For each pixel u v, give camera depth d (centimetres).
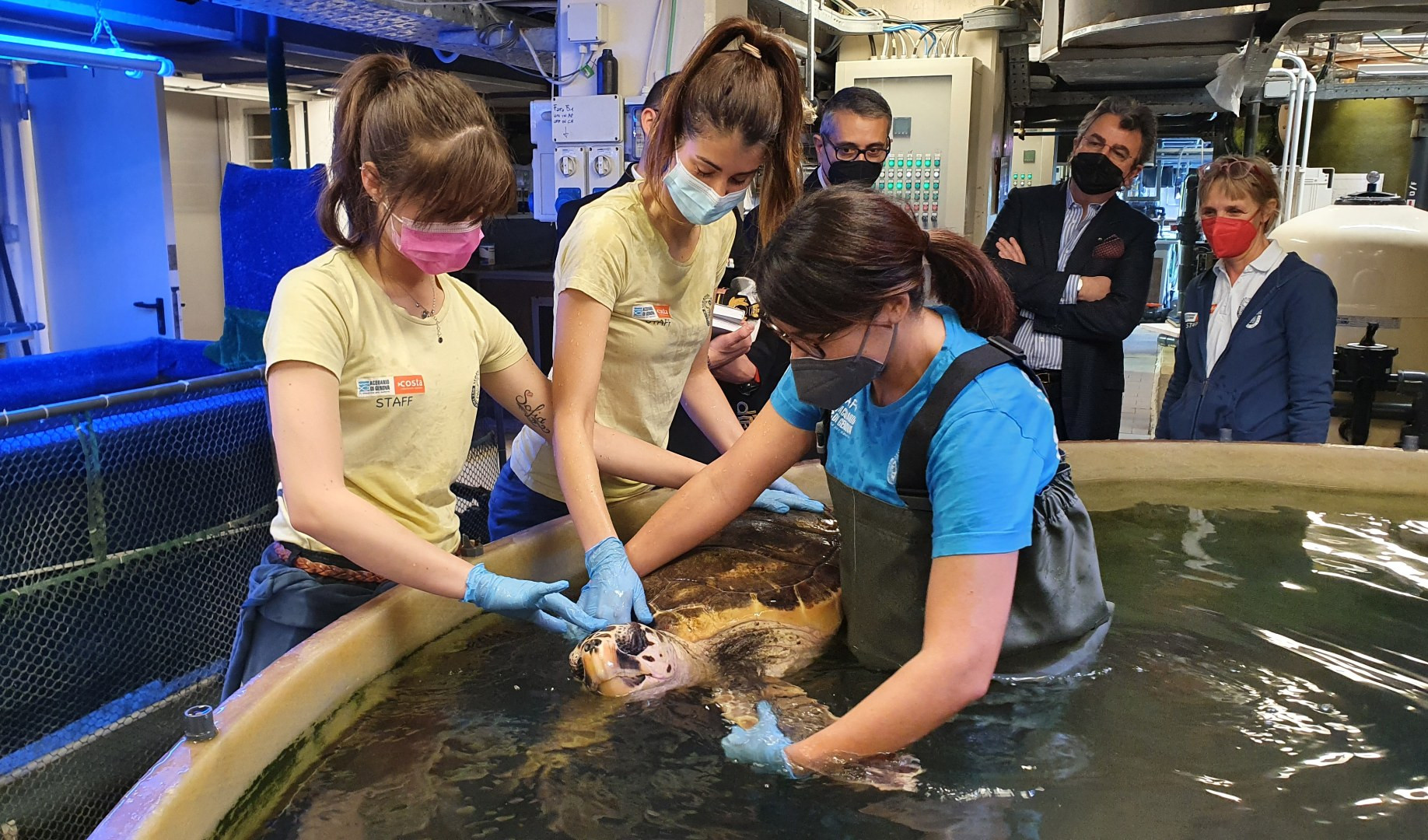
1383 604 163
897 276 111
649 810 107
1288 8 260
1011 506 117
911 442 124
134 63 340
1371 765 117
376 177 121
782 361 260
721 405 199
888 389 131
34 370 378
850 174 269
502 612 138
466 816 106
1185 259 717
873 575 141
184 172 724
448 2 398
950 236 127
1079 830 104
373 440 136
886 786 112
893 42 546
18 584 194
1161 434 292
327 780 112
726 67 142
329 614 143
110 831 88
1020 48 571
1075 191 298
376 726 124
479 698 131
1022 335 302
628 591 144
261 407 242
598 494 154
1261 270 265
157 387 212
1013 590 122
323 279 127
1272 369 261
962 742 121
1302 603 163
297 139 771
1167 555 182
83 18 400
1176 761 118
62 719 204
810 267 111
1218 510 205
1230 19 273
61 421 201
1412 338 348
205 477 228
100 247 510
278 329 125
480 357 151
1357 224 353
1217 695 134
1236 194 259
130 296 512
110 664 212
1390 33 519
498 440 274
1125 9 285
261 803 107
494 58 489
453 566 134
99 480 204
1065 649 142
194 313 742
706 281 179
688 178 148
